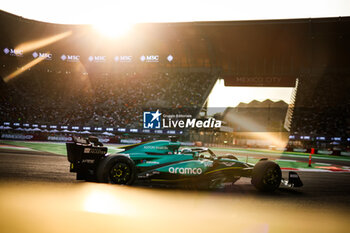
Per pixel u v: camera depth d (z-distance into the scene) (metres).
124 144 34.03
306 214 4.46
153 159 6.12
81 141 5.89
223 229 3.34
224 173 6.34
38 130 35.16
